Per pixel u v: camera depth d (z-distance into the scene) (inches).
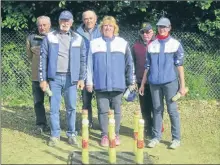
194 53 275.3
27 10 270.5
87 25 190.5
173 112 181.2
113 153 162.4
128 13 275.3
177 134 183.9
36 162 166.1
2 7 268.8
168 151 180.1
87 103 203.2
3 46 273.6
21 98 270.5
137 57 190.9
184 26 282.8
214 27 270.1
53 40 177.9
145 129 197.8
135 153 171.8
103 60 176.2
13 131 204.4
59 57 179.0
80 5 273.4
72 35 180.2
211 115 242.1
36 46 196.9
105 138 184.9
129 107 252.8
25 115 236.2
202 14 275.6
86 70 180.2
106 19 176.7
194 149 183.6
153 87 179.9
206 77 275.6
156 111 182.7
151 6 276.1
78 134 200.5
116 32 180.4
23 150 179.5
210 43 275.6
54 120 184.7
